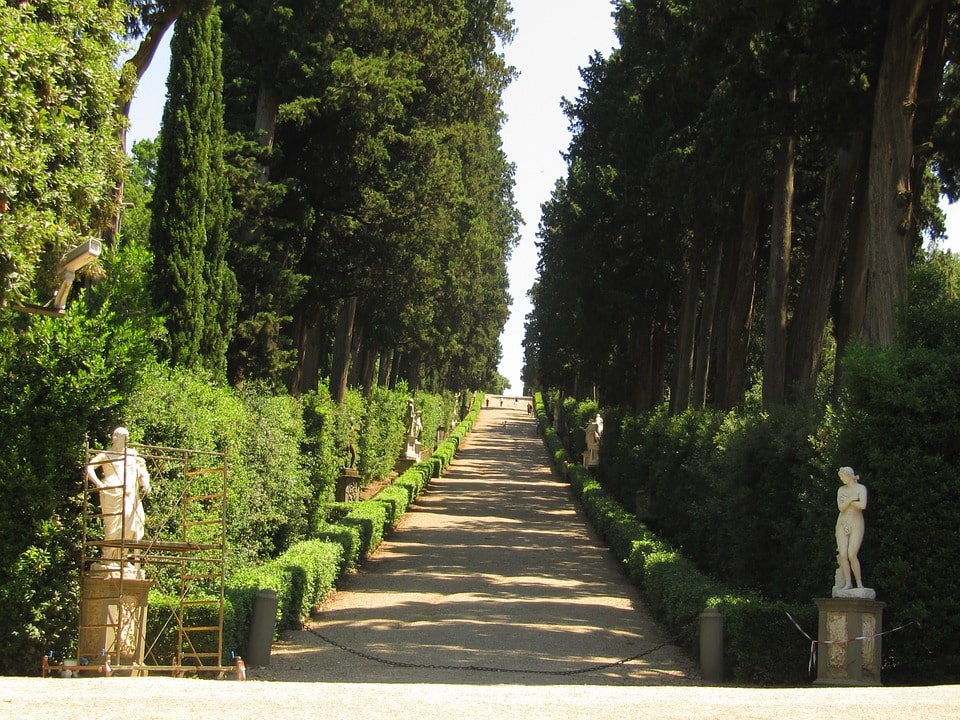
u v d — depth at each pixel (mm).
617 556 23781
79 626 11203
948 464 12805
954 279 24344
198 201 20438
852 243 19562
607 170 31891
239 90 25797
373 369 44875
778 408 17391
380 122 27406
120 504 11586
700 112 24781
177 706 7473
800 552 15055
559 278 40906
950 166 19453
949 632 12367
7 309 11719
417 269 29500
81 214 13492
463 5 31672
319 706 7652
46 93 12898
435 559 23625
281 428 20031
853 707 7980
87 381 12398
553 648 14633
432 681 12008
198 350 20547
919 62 16594
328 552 18047
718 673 12641
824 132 18969
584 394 68875
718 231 26531
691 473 21719
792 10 17375
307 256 28922
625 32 31016
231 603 12414
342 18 26297
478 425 86188
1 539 11656
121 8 15062
